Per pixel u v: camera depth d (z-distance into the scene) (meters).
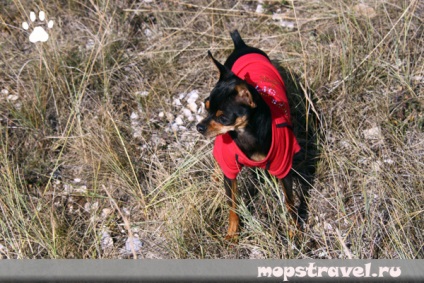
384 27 6.24
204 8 6.45
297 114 5.52
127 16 6.67
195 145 5.34
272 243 4.48
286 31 6.45
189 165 5.04
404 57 5.96
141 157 5.29
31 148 5.37
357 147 5.17
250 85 4.25
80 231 4.77
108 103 5.61
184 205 4.70
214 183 4.88
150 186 5.00
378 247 4.50
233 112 4.18
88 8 6.59
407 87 5.66
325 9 6.55
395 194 4.73
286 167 4.45
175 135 5.34
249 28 6.54
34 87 5.67
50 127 5.55
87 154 5.22
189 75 6.07
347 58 5.85
